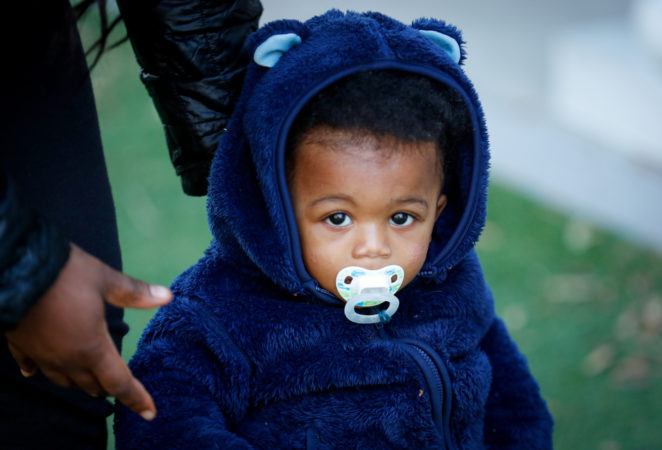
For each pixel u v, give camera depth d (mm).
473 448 1861
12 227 1226
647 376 3439
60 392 1697
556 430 3197
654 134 4844
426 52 1687
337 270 1670
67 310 1297
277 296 1786
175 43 1761
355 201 1628
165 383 1685
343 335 1753
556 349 3604
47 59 1611
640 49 5086
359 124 1617
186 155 1873
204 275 1785
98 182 1737
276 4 6852
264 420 1746
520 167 4961
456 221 1856
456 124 1756
